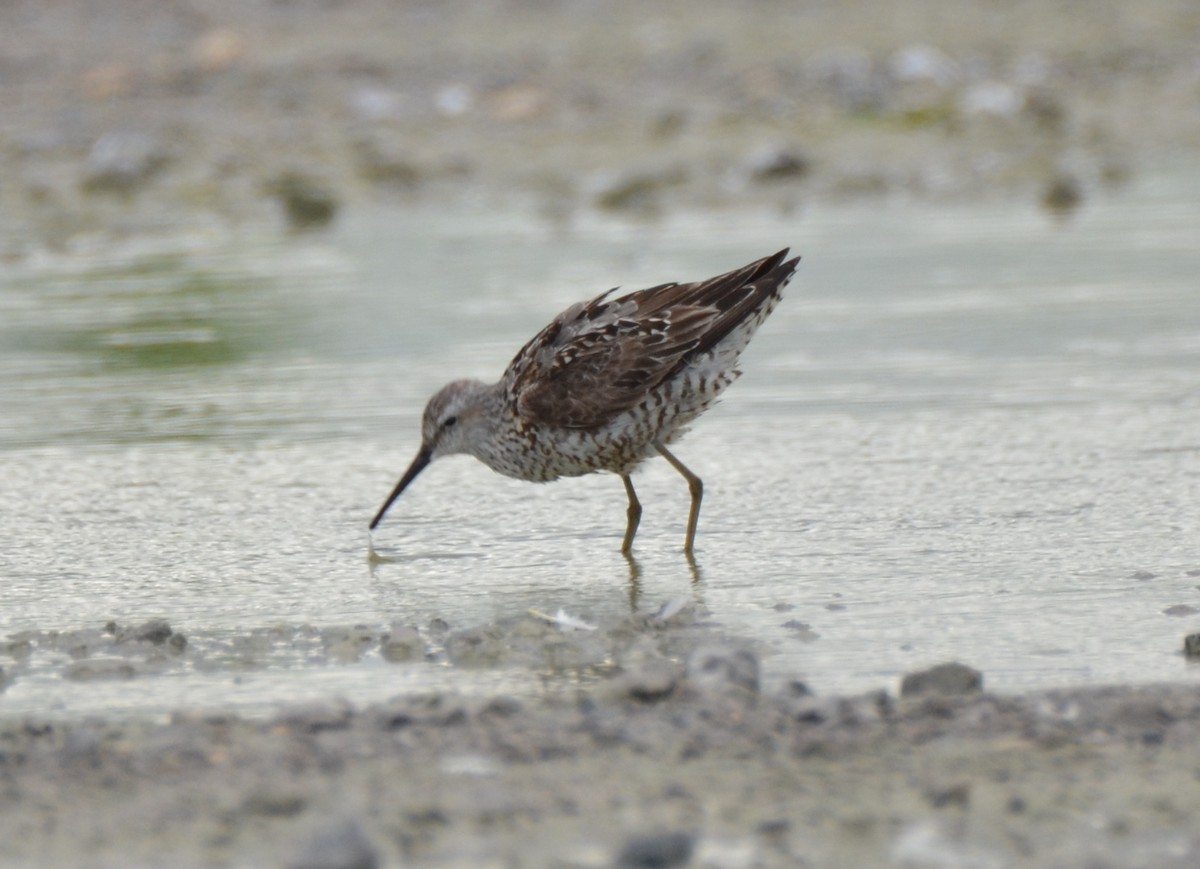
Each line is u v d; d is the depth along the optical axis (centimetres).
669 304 1231
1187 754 773
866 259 2191
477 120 3012
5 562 1166
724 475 1362
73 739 800
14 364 1725
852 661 954
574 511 1299
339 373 1678
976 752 779
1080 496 1272
